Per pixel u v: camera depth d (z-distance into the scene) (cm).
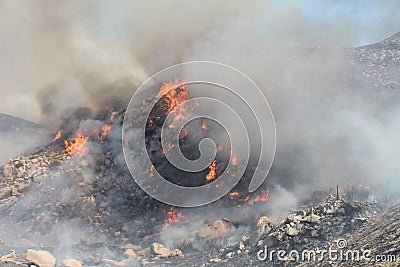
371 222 3575
